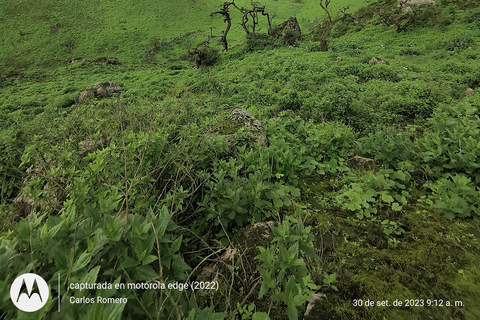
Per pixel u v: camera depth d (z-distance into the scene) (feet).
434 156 11.78
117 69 84.38
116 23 126.52
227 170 11.05
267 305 6.46
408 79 32.68
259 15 136.87
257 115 21.06
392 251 8.16
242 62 62.75
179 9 140.87
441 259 7.61
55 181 9.20
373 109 23.62
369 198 10.41
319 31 89.92
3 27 118.73
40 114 39.75
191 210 10.44
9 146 15.37
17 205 11.29
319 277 7.22
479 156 11.12
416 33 64.34
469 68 33.19
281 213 10.34
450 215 9.18
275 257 6.77
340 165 13.55
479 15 61.77
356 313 6.24
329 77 34.60
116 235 4.70
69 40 112.68
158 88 45.34
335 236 8.93
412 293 6.68
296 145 14.80
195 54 81.10
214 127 15.02
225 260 7.86
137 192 8.77
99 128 13.92
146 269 4.58
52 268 4.54
